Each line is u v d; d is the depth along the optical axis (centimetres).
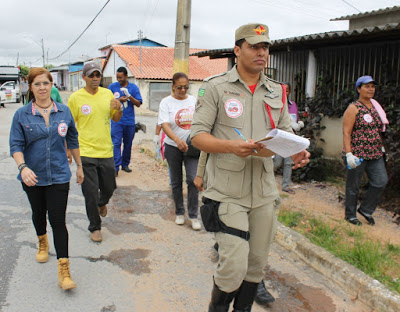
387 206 570
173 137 450
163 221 501
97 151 421
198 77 2892
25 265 368
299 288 347
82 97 417
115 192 620
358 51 656
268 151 237
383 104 602
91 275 357
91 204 423
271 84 266
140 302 317
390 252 402
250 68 249
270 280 359
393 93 591
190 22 757
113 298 321
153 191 632
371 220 505
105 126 427
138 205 561
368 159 481
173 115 466
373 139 478
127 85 716
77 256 394
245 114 253
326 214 534
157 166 804
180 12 748
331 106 693
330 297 334
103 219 502
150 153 910
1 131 1284
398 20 902
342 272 350
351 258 372
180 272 370
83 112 413
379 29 535
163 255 404
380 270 353
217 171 255
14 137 314
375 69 634
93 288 335
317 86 718
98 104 420
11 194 586
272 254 411
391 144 565
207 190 262
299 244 404
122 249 414
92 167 419
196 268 379
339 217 524
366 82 469
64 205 330
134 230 468
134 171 762
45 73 321
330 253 380
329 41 651
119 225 483
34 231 449
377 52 631
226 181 251
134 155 918
